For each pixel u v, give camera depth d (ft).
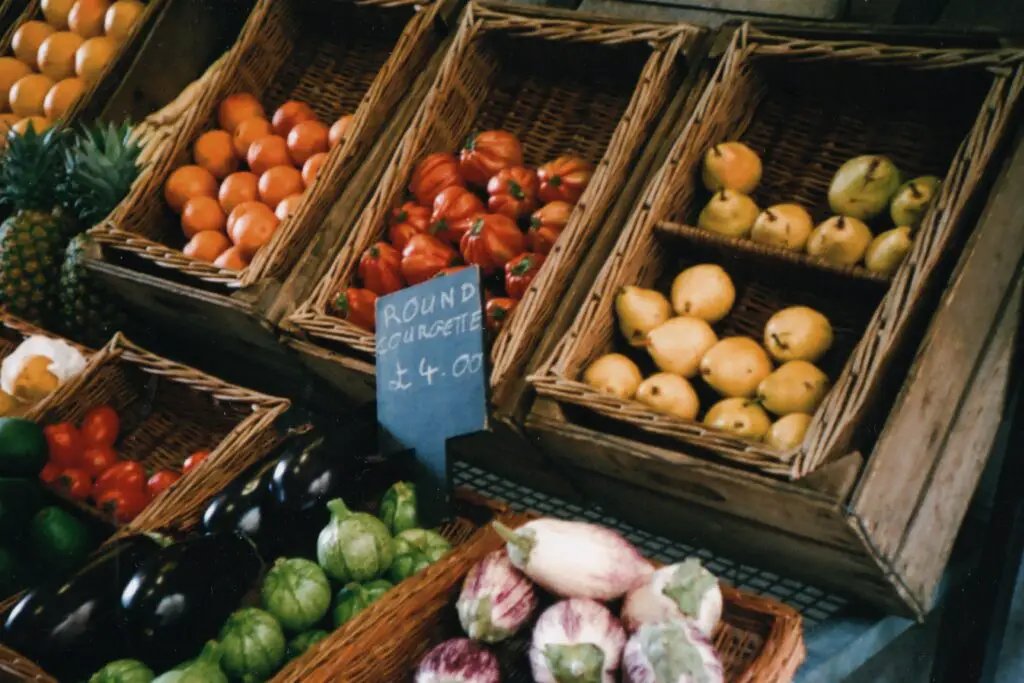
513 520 6.56
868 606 6.51
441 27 9.77
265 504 6.64
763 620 5.43
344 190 9.09
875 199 6.93
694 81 8.13
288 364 8.67
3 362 9.59
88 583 6.21
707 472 5.94
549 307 7.41
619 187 7.89
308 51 10.96
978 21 8.32
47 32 12.91
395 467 6.68
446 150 9.25
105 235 9.39
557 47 9.05
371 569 5.96
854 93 7.66
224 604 5.96
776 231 7.01
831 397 5.82
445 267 8.16
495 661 5.24
